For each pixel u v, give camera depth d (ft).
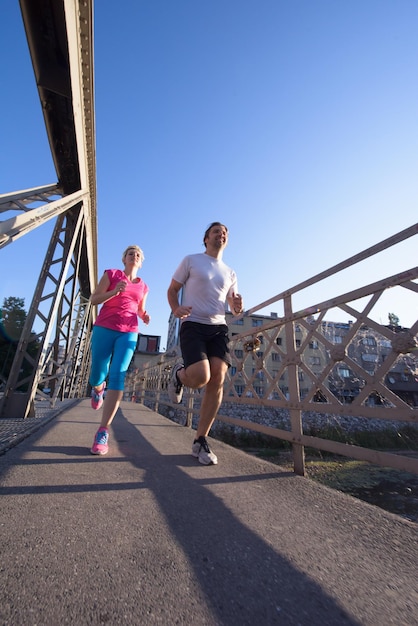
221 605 2.38
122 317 8.27
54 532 3.40
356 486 32.60
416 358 4.82
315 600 2.51
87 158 20.85
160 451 8.04
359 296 6.08
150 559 2.99
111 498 4.51
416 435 52.75
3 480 4.91
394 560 3.22
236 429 58.95
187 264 8.22
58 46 15.37
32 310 14.69
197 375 6.75
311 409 6.73
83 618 2.15
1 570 2.65
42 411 16.43
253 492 5.22
